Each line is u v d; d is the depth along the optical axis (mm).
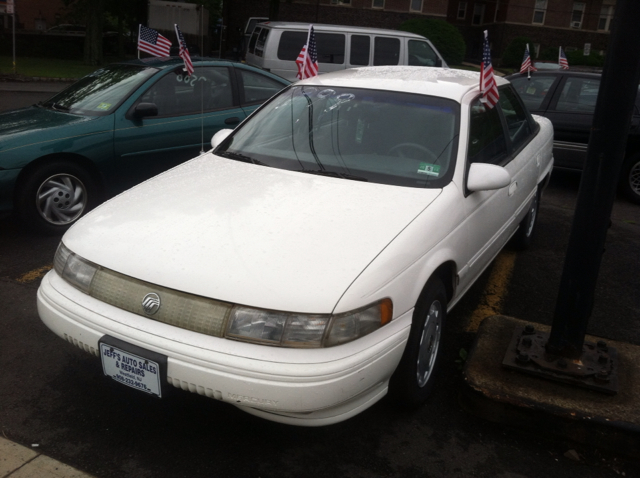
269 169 3414
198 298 2441
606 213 2957
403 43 12172
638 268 5438
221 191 3115
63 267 2801
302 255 2553
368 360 2439
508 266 5289
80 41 30875
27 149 4984
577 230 3031
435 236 2928
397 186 3188
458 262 3229
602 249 3037
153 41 6805
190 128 5941
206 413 3029
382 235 2734
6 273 4516
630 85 2770
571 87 7781
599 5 38781
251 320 2367
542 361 3195
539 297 4695
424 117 3570
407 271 2680
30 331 3711
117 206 3059
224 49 32875
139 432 2859
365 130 3561
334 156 3453
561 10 38812
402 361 2840
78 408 3014
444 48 30453
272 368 2305
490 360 3332
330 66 11953
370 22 34781
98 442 2775
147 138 5676
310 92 3971
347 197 3037
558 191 8102
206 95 6152
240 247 2594
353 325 2408
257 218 2807
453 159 3355
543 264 5387
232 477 2605
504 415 3014
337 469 2691
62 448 2721
